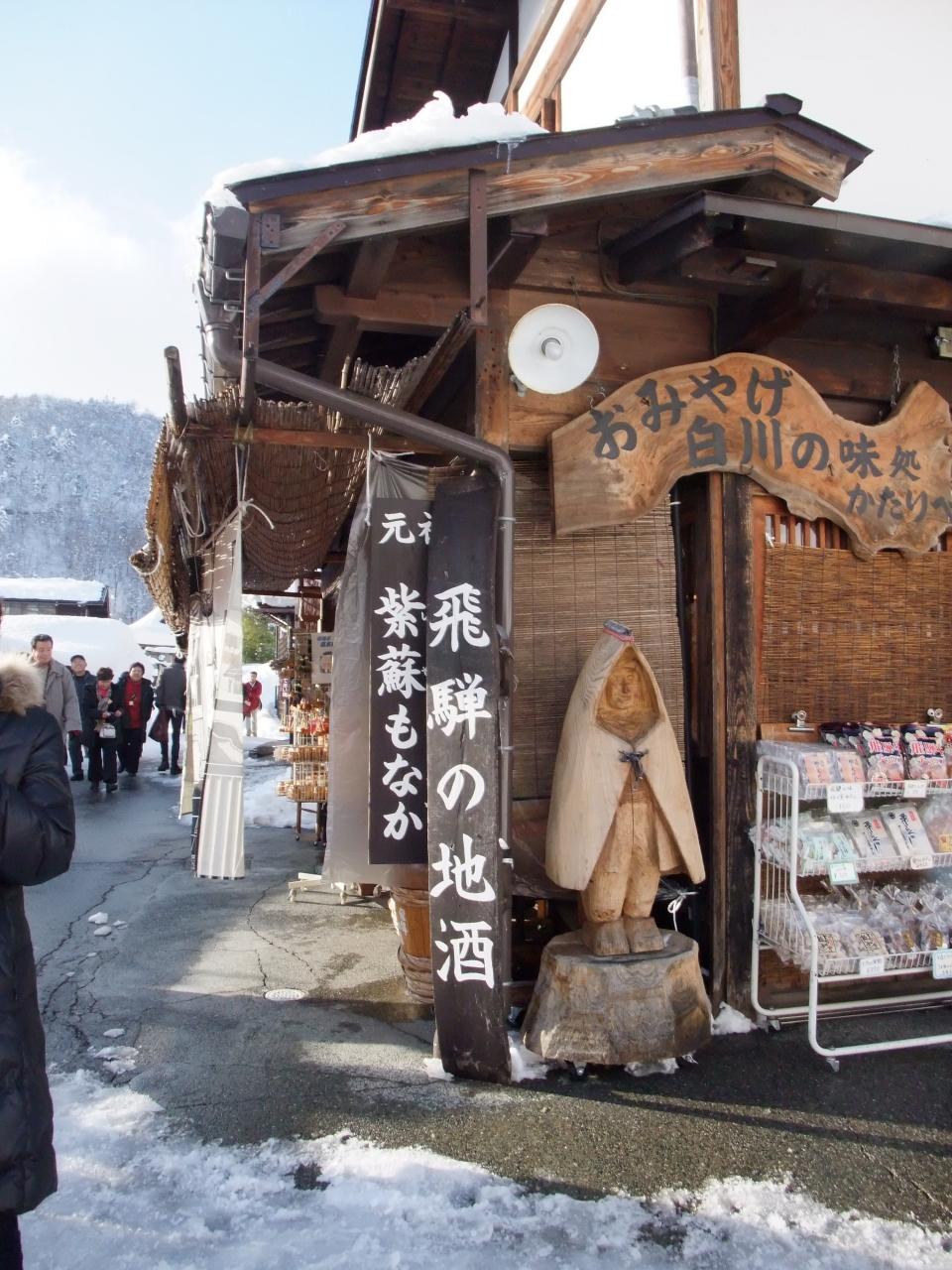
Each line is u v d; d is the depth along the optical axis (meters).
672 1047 3.59
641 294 4.25
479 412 4.00
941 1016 4.23
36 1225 2.67
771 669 4.32
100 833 9.09
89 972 4.90
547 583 4.13
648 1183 2.90
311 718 8.60
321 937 5.54
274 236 3.19
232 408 4.00
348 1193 2.83
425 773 3.79
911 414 4.48
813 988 3.69
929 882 4.51
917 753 4.11
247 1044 3.94
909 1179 2.95
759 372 4.19
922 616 4.60
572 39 6.08
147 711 13.98
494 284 4.01
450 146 3.33
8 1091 1.97
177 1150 3.07
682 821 3.71
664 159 3.60
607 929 3.71
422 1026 4.13
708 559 4.21
